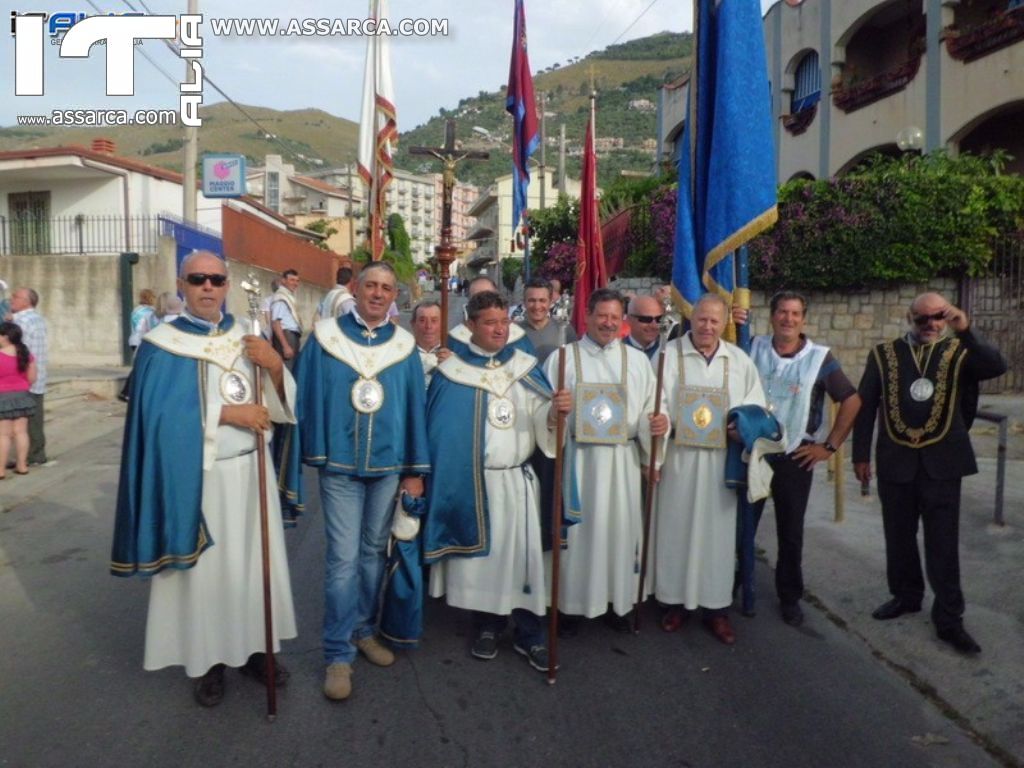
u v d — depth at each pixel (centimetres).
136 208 2055
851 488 813
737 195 555
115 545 384
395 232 5428
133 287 1784
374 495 442
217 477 397
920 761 371
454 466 452
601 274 947
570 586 485
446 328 560
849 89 1948
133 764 363
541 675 451
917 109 1761
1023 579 550
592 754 374
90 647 484
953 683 435
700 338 495
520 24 1000
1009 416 1072
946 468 466
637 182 1986
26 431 914
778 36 2248
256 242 2344
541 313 684
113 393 1427
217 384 396
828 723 402
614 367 489
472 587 457
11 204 2077
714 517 491
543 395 465
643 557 497
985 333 1248
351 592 430
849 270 1255
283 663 458
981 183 1234
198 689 416
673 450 499
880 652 482
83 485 877
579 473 481
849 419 499
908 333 499
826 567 604
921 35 1756
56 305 1788
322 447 423
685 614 522
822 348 522
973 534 645
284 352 1293
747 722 403
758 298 1321
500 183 4847
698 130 588
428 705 417
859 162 1972
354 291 446
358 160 1135
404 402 441
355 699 421
